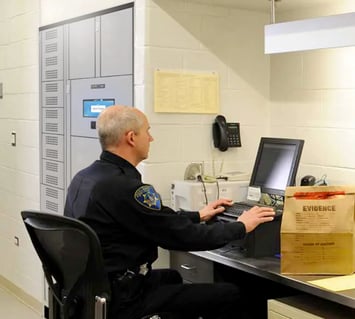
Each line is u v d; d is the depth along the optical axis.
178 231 2.60
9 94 5.02
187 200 3.31
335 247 2.54
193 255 3.25
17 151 4.91
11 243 5.07
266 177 3.24
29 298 4.79
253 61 3.78
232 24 3.68
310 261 2.56
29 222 2.60
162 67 3.44
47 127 4.42
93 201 2.60
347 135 3.34
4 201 5.18
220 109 3.67
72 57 4.05
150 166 3.44
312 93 3.55
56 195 4.33
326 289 2.37
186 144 3.56
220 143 3.63
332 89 3.42
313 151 3.56
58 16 4.22
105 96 3.73
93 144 3.85
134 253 2.63
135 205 2.57
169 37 3.46
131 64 3.49
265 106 3.85
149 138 2.79
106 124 2.70
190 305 2.76
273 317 2.60
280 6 3.55
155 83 3.42
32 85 4.62
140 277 2.66
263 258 2.85
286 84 3.72
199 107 3.59
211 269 3.10
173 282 2.99
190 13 3.52
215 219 3.03
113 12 3.62
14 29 4.88
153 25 3.40
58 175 4.29
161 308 2.72
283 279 2.56
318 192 2.54
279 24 3.01
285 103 3.74
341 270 2.55
